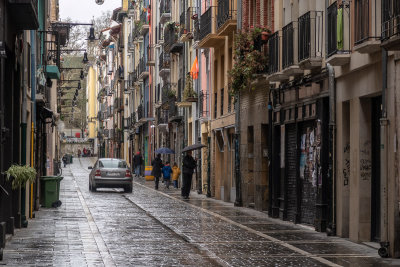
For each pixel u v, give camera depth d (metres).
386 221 16.45
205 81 44.66
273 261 15.56
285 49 25.58
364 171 19.22
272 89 27.59
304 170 24.34
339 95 20.84
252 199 32.56
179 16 55.91
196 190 47.16
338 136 20.91
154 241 19.14
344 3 19.77
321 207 21.77
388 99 16.62
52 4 65.50
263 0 30.61
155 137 71.50
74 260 15.39
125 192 45.91
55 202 31.30
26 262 15.00
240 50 30.33
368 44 16.86
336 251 17.34
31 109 25.66
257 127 30.94
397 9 15.09
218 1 37.69
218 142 40.19
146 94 80.06
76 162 123.62
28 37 24.06
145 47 80.88
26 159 23.02
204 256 16.31
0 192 17.42
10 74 19.88
